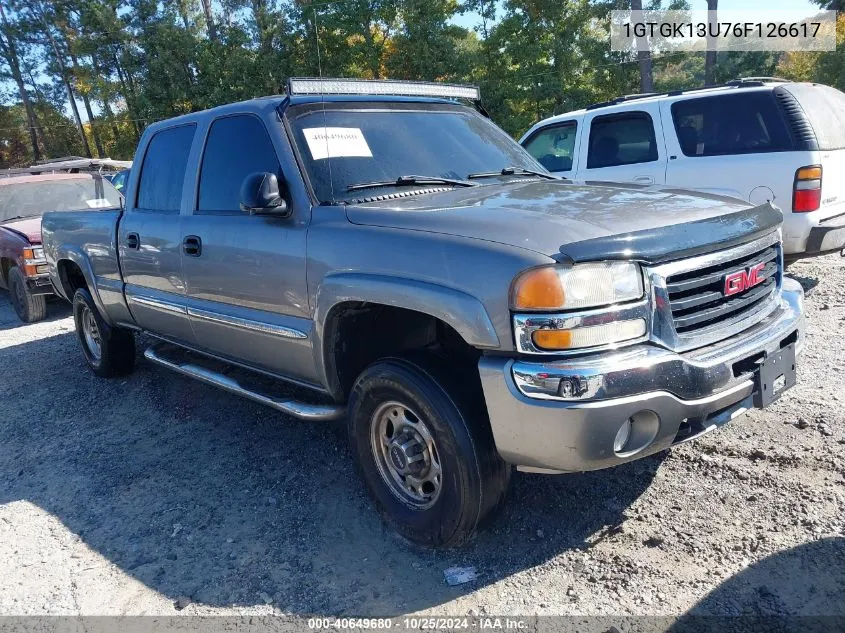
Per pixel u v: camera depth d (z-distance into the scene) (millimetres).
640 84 26594
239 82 26109
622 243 2393
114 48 33938
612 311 2373
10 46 45375
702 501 3109
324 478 3670
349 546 3045
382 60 24781
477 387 2711
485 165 3768
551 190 3246
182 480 3805
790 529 2838
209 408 4832
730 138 6562
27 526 3461
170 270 4160
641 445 2451
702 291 2633
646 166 7113
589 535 2957
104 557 3129
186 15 33219
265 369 3756
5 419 5043
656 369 2383
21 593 2895
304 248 3154
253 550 3078
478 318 2441
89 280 5195
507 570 2777
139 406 5016
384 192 3289
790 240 6191
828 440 3500
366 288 2816
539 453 2416
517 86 24375
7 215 9211
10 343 7453
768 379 2760
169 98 29172
